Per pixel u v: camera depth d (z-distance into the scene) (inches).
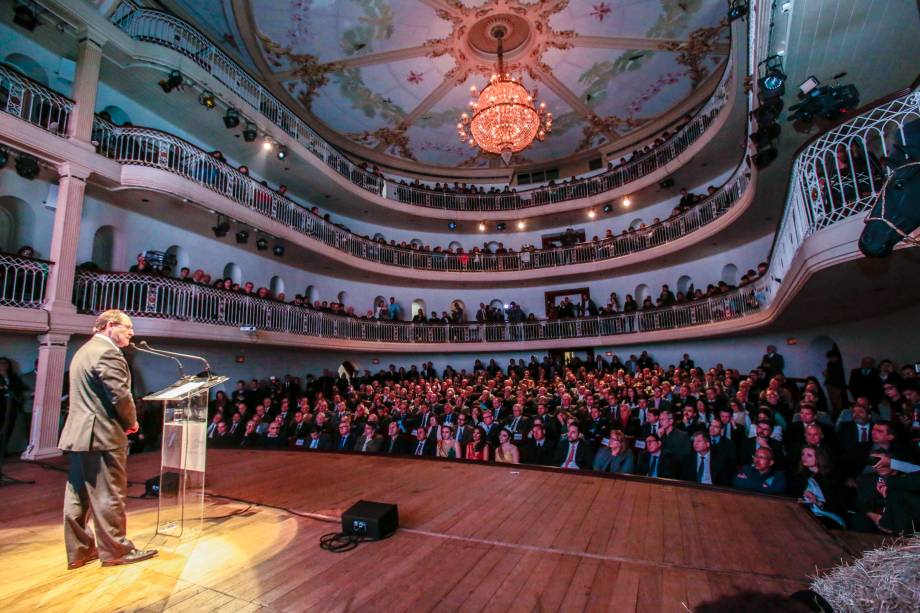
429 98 635.5
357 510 130.0
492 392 463.5
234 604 90.7
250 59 538.6
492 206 793.6
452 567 105.9
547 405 361.4
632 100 654.5
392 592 94.4
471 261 755.4
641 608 87.0
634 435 304.8
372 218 754.2
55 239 304.8
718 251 594.2
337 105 637.9
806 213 207.2
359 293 730.2
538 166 840.9
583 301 735.1
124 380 110.5
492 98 384.8
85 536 110.8
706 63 575.2
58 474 230.4
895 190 114.8
